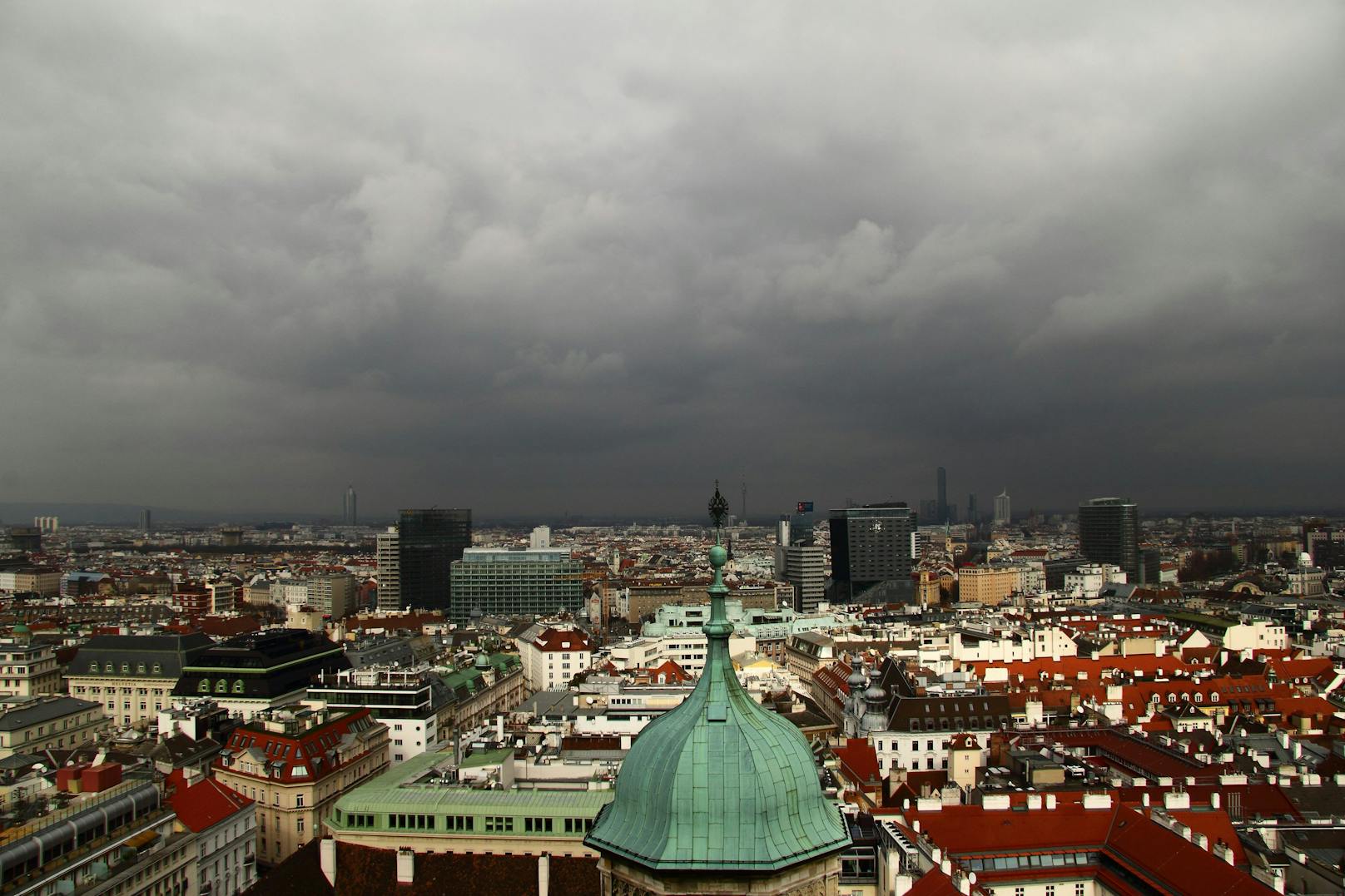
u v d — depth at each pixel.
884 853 146.00
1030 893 155.62
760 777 56.41
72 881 162.62
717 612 61.91
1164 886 143.25
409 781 197.00
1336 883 147.00
